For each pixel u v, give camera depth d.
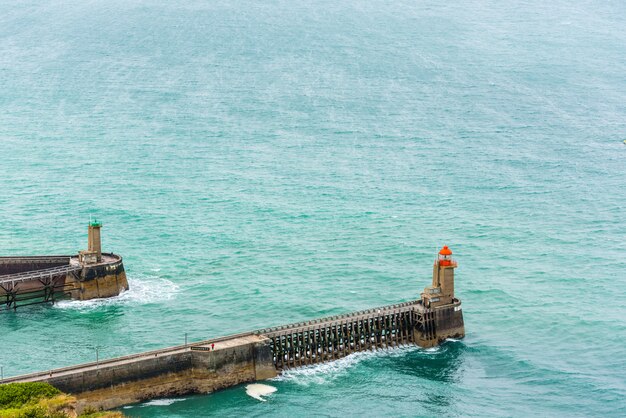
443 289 187.00
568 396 164.50
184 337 185.75
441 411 158.00
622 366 175.88
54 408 139.50
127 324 192.12
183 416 153.00
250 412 155.62
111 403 155.12
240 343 166.00
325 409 157.38
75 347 180.00
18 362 172.25
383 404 160.12
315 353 176.50
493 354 181.62
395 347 184.62
